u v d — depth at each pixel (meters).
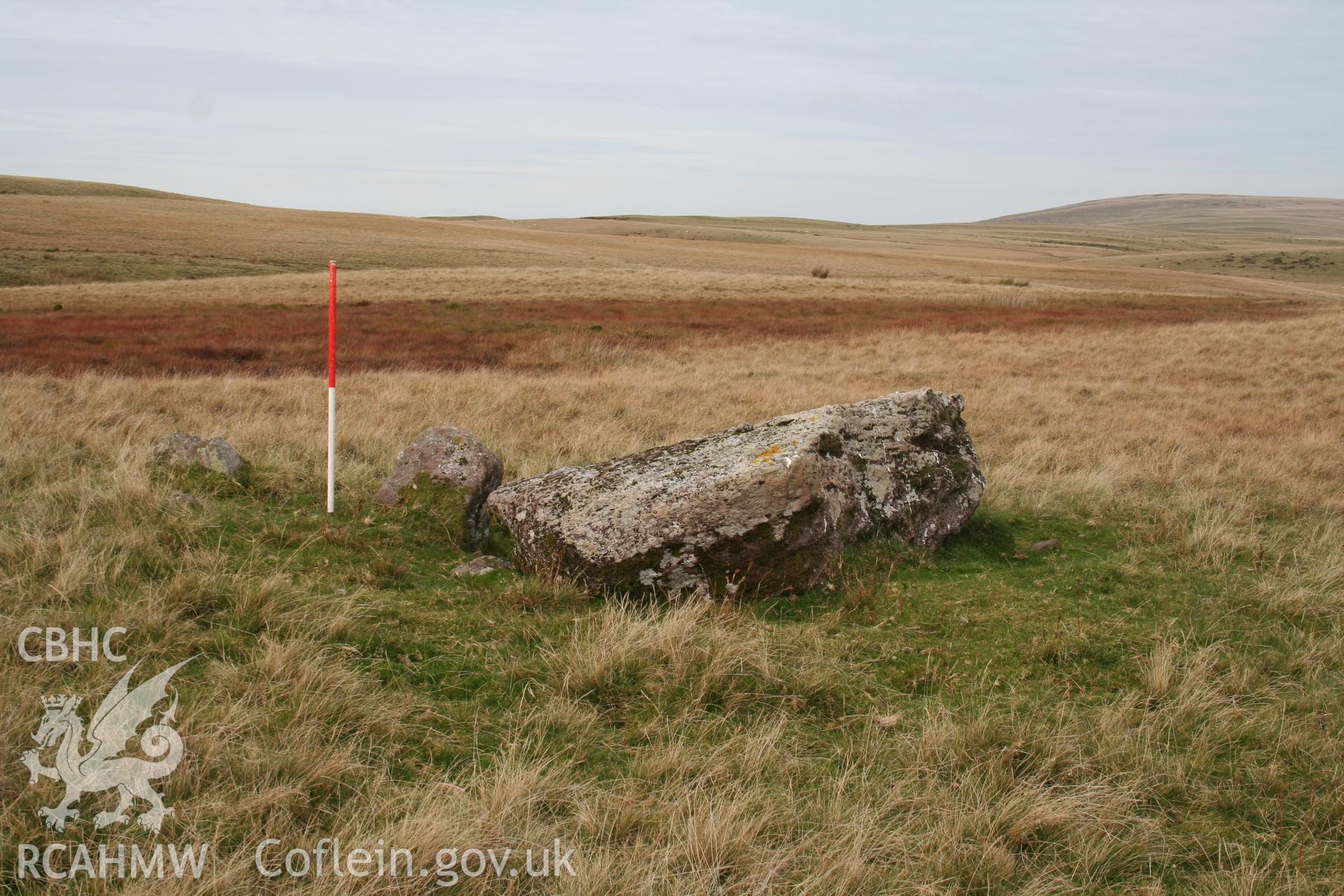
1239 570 6.98
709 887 3.22
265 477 7.85
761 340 27.23
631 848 3.41
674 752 3.99
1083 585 6.54
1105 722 4.47
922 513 7.22
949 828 3.60
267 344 23.52
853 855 3.35
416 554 6.63
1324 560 7.07
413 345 23.94
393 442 10.24
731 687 4.67
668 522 5.98
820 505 6.16
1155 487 9.65
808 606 5.98
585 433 11.37
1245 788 4.05
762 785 3.89
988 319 34.84
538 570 6.24
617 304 37.94
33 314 30.53
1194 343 25.59
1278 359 21.80
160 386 14.12
